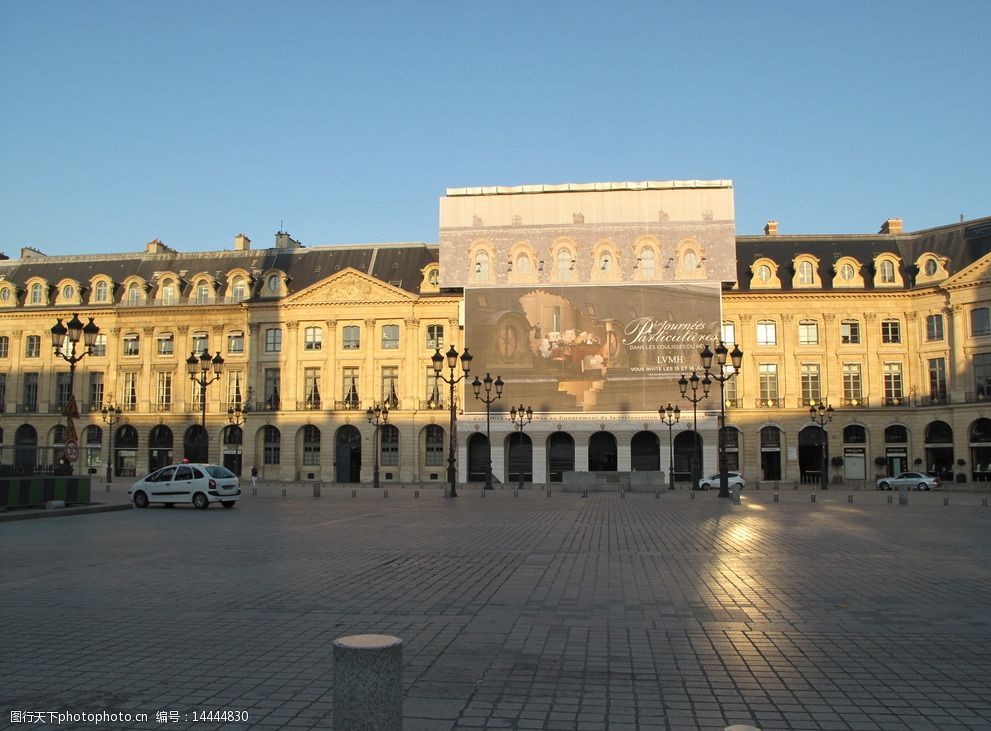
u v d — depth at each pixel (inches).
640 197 2578.7
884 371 2549.2
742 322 2586.1
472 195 2623.0
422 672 294.8
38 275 2967.5
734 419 2529.5
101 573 534.9
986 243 2495.1
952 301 2439.7
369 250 2822.3
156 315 2778.1
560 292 2554.1
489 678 287.6
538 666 303.1
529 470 2529.5
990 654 323.3
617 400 2501.2
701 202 2561.5
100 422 2751.0
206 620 384.5
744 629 364.8
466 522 965.8
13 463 1238.3
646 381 2502.5
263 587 477.7
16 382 2807.6
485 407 2534.5
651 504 1353.3
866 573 535.8
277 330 2709.2
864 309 2561.5
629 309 2534.5
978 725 241.6
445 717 246.4
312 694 269.4
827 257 2677.2
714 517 1043.3
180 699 264.7
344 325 2662.4
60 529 872.9
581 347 2524.6
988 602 431.8
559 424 2506.2
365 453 2596.0
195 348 2768.2
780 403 2536.9
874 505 1368.1
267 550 669.3
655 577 515.8
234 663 308.0
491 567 563.5
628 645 335.3
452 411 1652.3
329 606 418.6
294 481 2605.8
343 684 181.3
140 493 1263.5
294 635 353.7
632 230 2566.4
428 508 1251.8
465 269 2591.0
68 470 1190.3
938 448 2472.9
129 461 2755.9
